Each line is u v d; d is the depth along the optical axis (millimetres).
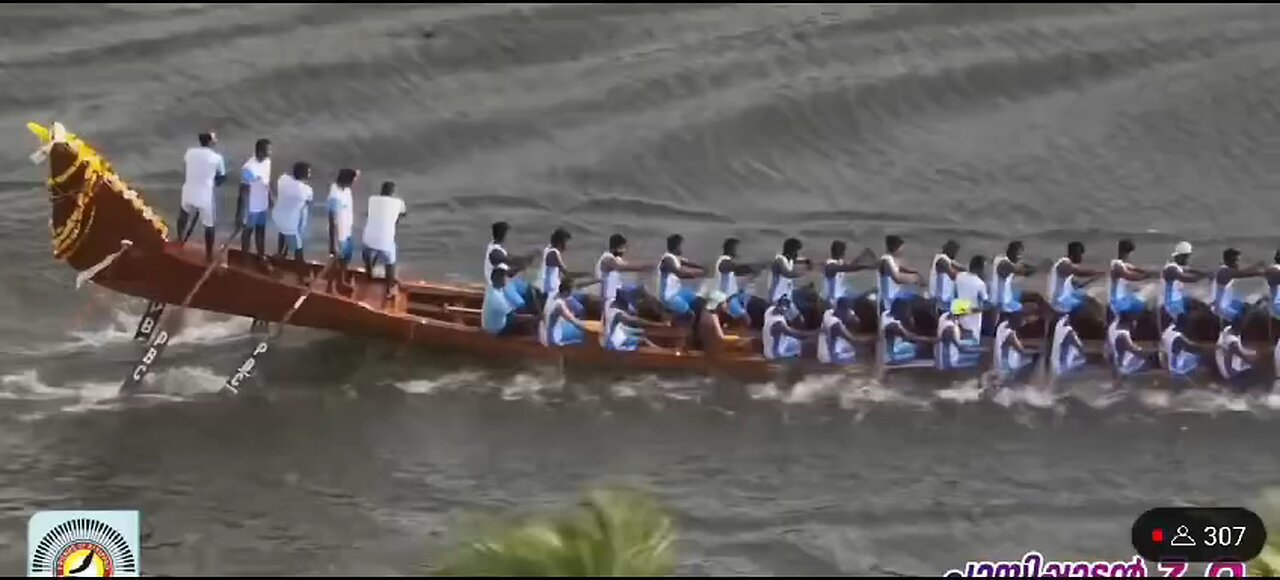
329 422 53500
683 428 54156
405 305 56500
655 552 31625
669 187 76062
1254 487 53125
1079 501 52312
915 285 62188
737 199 75500
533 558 30984
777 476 52375
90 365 56344
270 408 53969
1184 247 58000
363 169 76312
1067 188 76938
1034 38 89875
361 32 89125
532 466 52000
